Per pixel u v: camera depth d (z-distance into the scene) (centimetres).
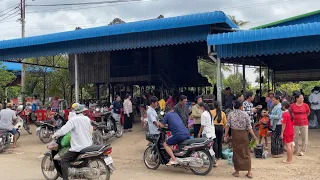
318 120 1538
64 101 1970
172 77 2178
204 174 810
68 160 727
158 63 2192
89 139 743
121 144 1292
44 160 807
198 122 987
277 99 1002
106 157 723
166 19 1371
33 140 1455
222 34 1201
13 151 1227
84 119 735
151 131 1002
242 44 1227
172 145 841
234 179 774
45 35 1681
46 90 2997
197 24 1308
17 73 3500
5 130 1247
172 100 1598
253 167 877
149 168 900
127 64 2264
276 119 975
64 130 711
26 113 1794
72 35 1598
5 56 1889
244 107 1048
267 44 1192
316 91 1546
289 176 789
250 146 994
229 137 1005
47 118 1722
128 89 2808
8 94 2864
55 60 2933
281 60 2355
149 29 1400
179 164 822
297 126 1017
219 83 1275
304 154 1015
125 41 1540
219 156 959
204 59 2734
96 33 1532
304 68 2523
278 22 1816
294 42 1155
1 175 861
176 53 2244
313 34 1069
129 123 1595
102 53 2323
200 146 802
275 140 980
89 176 717
